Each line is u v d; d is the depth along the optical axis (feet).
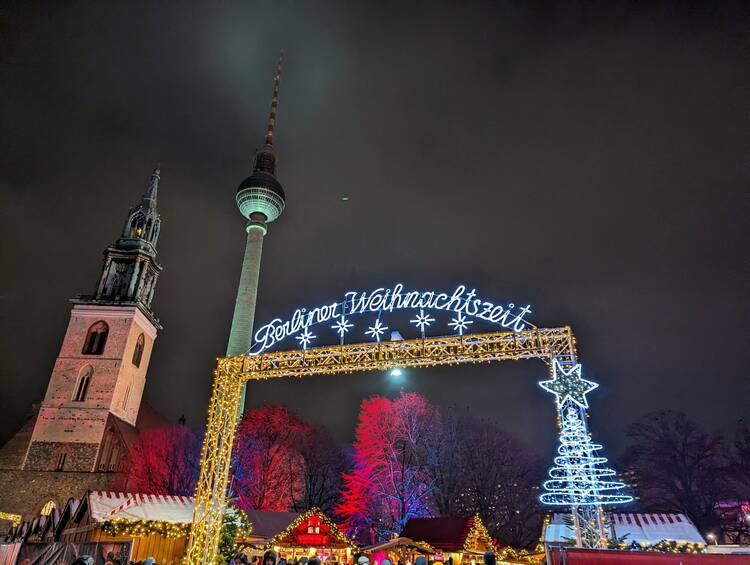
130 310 200.75
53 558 39.11
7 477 167.43
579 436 50.80
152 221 235.81
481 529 95.71
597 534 48.16
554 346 57.00
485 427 163.32
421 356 61.11
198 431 195.93
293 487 182.29
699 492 135.74
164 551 66.64
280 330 68.59
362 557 36.14
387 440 163.73
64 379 185.88
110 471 169.48
